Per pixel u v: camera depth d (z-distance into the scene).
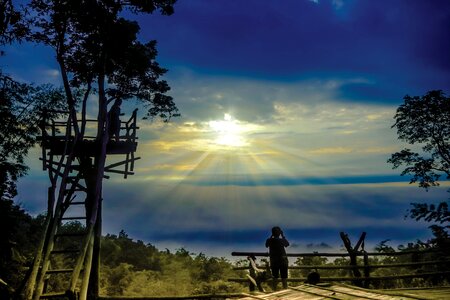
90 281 12.15
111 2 14.19
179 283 18.72
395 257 18.53
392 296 6.50
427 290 10.12
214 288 16.17
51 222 12.38
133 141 14.33
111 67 15.11
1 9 12.74
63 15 13.69
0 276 11.41
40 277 10.88
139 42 15.34
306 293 6.88
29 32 13.61
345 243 12.10
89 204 12.99
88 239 11.70
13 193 12.61
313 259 18.55
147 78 15.55
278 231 10.88
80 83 14.85
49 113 14.00
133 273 19.16
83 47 14.38
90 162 13.63
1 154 12.62
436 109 19.28
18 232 14.22
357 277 11.52
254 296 6.96
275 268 10.53
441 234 16.42
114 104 14.38
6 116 12.71
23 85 13.25
